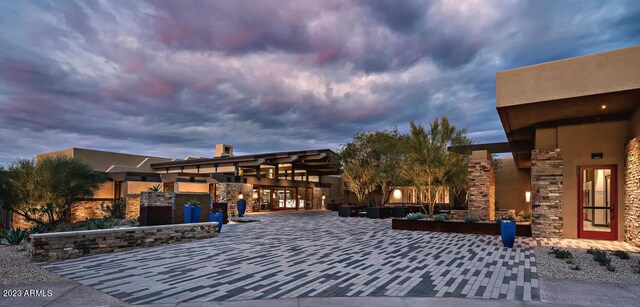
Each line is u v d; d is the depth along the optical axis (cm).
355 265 695
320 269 657
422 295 484
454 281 566
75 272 627
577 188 1092
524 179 2278
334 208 2825
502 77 947
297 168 2902
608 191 1055
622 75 793
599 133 1067
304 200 2919
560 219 1109
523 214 1823
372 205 2409
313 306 432
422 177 1538
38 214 1534
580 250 871
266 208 2581
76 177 1552
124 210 1973
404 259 759
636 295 484
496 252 851
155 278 583
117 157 2591
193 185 2295
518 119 1105
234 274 614
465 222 1266
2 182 1425
